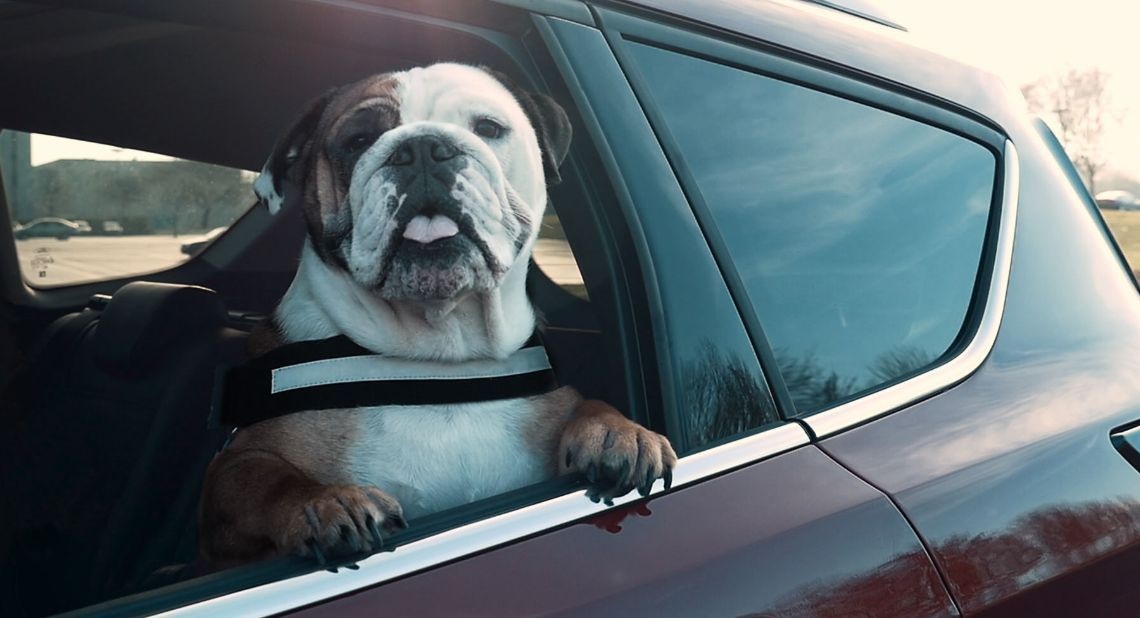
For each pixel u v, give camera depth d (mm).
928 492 1685
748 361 1731
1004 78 2342
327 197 1822
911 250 1989
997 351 1976
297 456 1761
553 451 1879
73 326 2529
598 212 1834
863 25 2170
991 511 1716
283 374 1795
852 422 1762
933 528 1646
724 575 1451
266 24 1935
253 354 1934
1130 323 2170
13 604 1893
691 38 1884
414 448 1782
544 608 1339
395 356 1823
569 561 1415
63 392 2393
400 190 1655
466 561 1387
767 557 1495
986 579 1654
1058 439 1868
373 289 1706
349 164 1803
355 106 1822
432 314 1802
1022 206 2150
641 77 1828
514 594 1348
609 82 1799
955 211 2064
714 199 1818
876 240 1964
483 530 1426
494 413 1854
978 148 2152
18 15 2148
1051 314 2074
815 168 1942
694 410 1662
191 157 2852
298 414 1789
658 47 1856
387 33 1914
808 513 1577
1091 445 1895
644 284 1739
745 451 1647
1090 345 2078
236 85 2600
